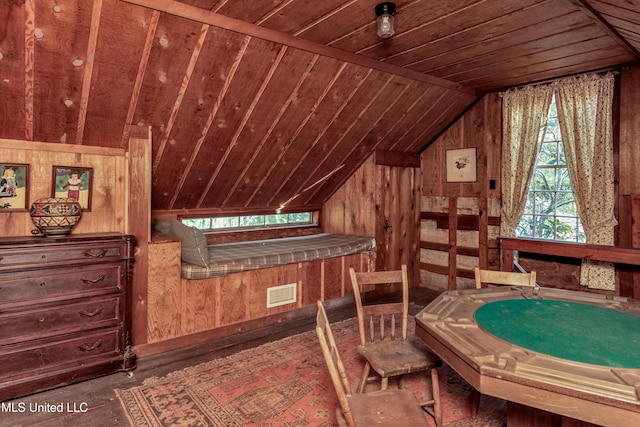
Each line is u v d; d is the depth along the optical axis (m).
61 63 2.28
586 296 2.17
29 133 2.62
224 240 4.29
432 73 3.72
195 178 3.55
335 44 2.93
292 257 3.74
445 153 4.95
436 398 1.96
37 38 2.11
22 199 2.68
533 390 1.23
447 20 2.54
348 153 4.39
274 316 3.69
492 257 4.53
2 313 2.17
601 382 1.18
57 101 2.48
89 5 2.07
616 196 3.53
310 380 2.54
